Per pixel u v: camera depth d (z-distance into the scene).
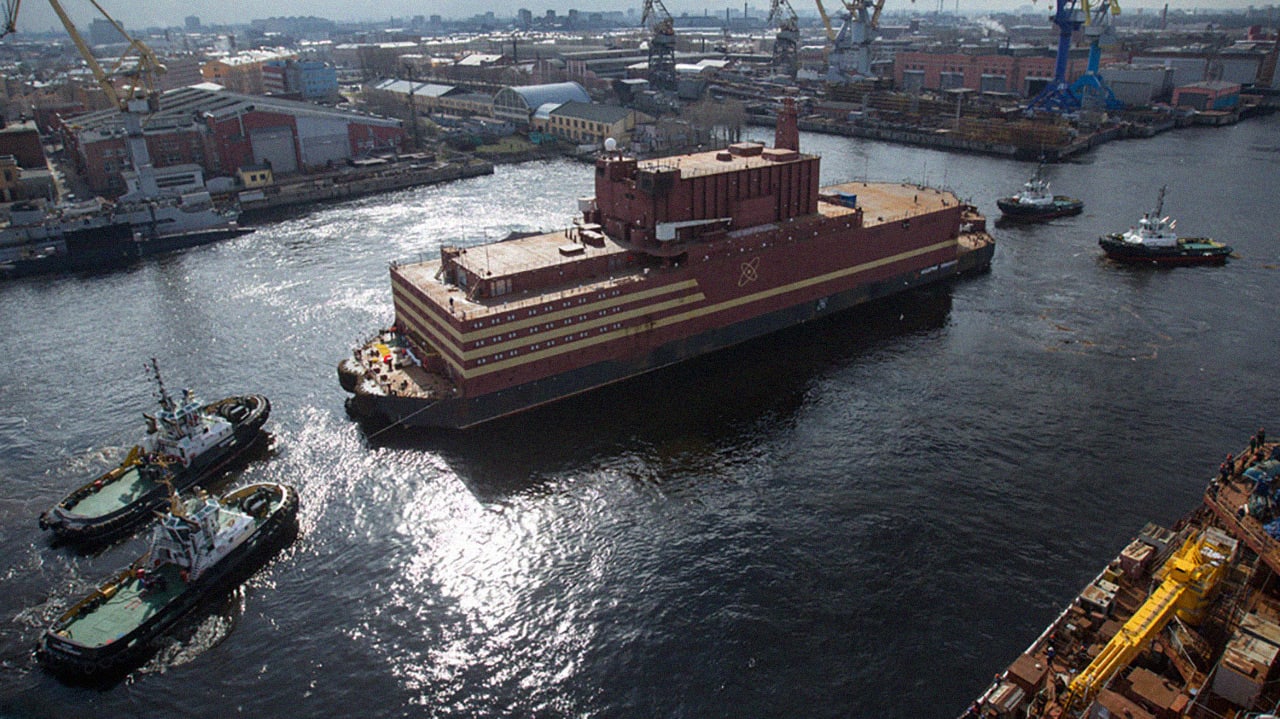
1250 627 40.66
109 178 182.25
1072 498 69.25
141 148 150.00
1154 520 66.06
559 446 80.38
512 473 75.88
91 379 95.00
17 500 72.88
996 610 57.09
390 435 82.56
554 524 68.38
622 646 55.47
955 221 123.56
